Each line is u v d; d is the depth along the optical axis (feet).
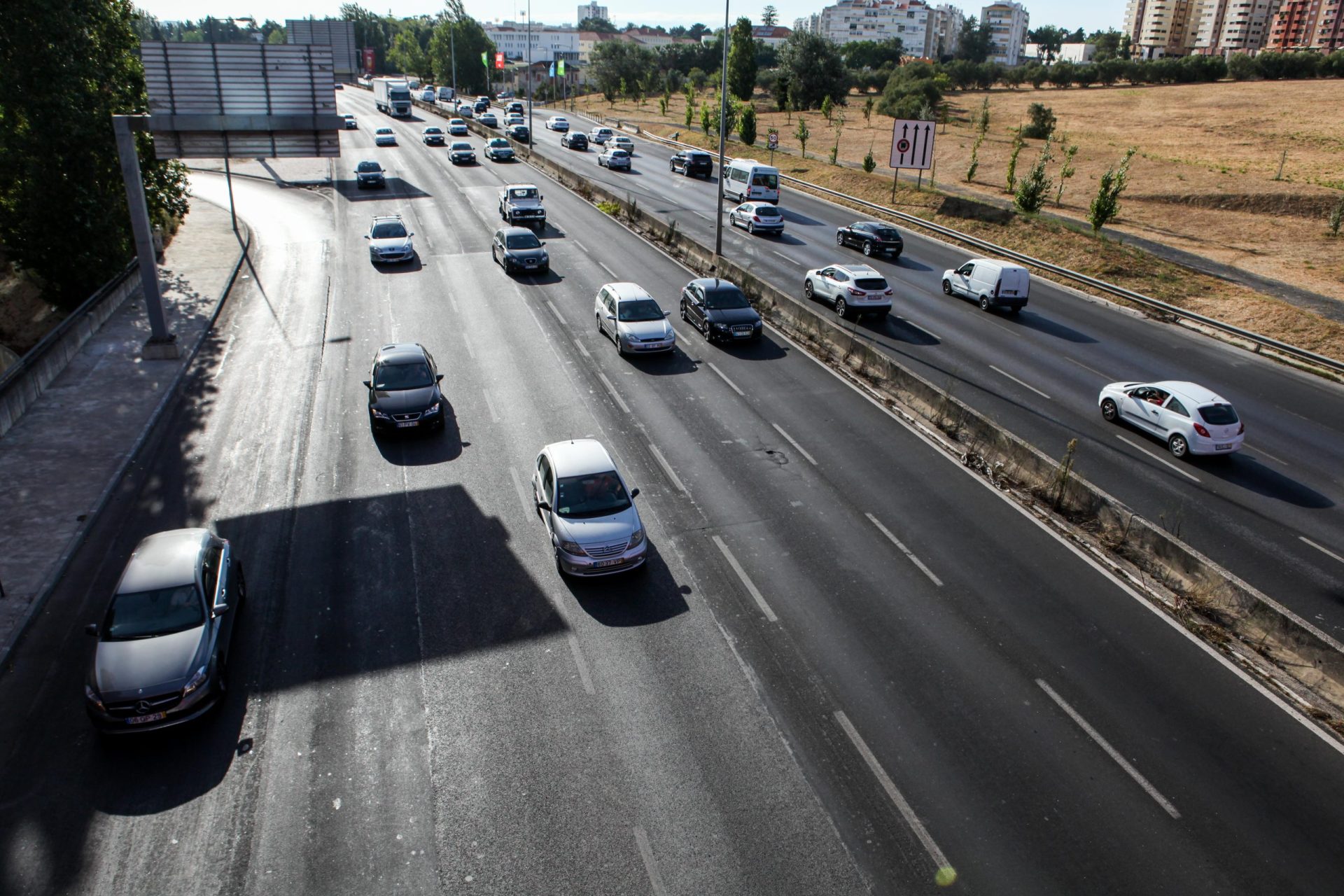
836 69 319.06
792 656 41.70
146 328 88.53
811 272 103.96
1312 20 620.49
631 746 35.86
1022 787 34.14
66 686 39.73
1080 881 30.07
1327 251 135.64
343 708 38.01
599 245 129.49
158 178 104.53
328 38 325.83
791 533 52.90
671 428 67.87
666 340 81.51
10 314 98.22
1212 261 127.03
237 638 42.70
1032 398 76.43
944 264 127.24
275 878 29.94
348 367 79.30
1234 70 388.37
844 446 65.62
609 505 48.49
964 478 61.00
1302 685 40.63
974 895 29.48
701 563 49.52
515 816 32.45
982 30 561.02
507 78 500.33
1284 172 191.11
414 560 49.49
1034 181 144.66
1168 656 42.39
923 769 34.94
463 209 152.46
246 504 55.72
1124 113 296.92
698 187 187.32
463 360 81.56
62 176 92.89
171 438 64.90
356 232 133.39
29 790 33.65
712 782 34.06
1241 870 30.68
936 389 71.67
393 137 226.17
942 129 268.41
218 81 73.20
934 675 40.57
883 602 46.21
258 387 74.54
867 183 178.81
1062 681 40.34
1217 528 55.67
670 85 432.25
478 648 41.98
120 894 29.35
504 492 57.26
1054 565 50.21
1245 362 89.25
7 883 29.63
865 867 30.45
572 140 240.53
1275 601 47.75
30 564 48.93
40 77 90.12
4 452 61.93
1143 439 69.05
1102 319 102.99
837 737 36.58
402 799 33.22
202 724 37.14
